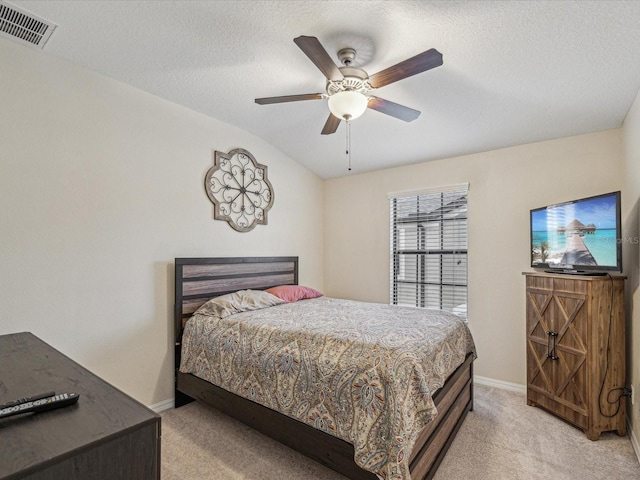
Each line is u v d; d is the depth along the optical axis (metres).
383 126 3.04
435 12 1.66
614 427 2.25
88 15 1.80
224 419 2.54
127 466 0.75
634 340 2.20
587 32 1.73
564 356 2.45
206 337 2.51
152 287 2.66
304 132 3.35
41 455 0.65
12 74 2.02
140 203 2.60
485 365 3.21
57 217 2.18
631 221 2.31
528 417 2.54
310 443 1.79
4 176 1.98
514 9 1.62
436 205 3.62
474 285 3.29
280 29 1.88
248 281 3.35
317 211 4.34
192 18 1.82
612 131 2.66
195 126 2.97
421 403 1.58
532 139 2.95
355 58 2.02
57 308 2.17
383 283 3.93
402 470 1.40
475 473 1.90
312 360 1.85
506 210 3.13
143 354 2.59
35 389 0.98
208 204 3.07
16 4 1.71
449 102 2.53
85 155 2.31
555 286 2.53
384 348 1.73
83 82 2.31
